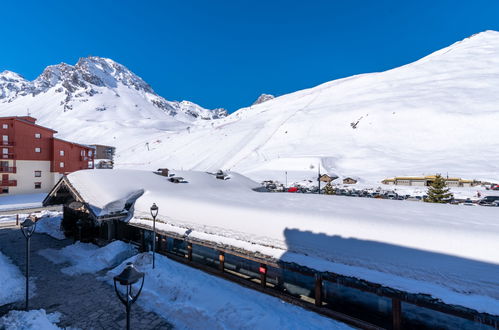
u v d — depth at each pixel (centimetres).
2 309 993
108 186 1781
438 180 4003
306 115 14800
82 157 4725
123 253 1502
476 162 7544
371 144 10581
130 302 574
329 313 898
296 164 9056
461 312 629
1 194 3803
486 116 10106
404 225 874
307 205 1267
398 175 7188
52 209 3050
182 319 936
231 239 1139
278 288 1116
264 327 839
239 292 1074
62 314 968
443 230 809
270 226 1105
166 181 2117
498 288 636
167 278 1174
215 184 2303
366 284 763
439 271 720
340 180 7069
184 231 1309
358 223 948
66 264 1441
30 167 4088
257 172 8625
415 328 821
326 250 912
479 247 729
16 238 1939
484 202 3869
